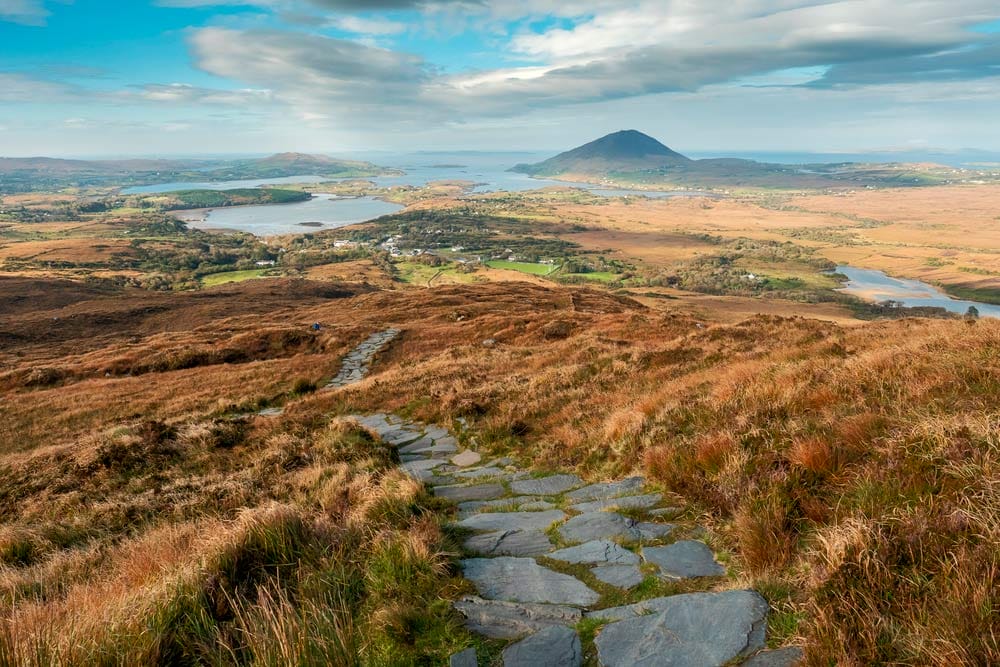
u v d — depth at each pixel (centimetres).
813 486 508
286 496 898
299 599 386
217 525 582
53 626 371
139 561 578
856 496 458
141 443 1261
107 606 395
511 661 325
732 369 1182
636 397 1184
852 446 548
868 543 362
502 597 410
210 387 2728
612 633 349
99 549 766
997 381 625
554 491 774
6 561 777
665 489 657
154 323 7494
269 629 339
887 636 297
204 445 1276
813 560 389
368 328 3862
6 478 1188
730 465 611
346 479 898
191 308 8362
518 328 3400
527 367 1964
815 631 311
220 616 383
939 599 307
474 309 5097
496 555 515
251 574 438
